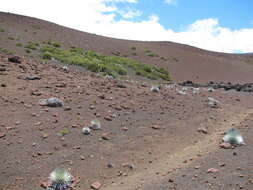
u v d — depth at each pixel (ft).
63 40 168.76
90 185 25.00
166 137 35.04
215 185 24.41
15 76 48.24
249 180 24.88
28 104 37.76
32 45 119.44
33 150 28.63
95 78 59.98
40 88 44.21
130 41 233.35
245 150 30.81
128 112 40.57
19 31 158.92
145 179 26.00
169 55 209.67
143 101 46.14
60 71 60.23
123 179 26.11
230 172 26.32
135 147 31.81
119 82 59.26
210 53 251.19
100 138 32.48
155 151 31.45
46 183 24.47
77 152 29.32
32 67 57.31
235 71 205.46
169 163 28.94
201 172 26.61
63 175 24.64
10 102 37.52
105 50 179.93
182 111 44.45
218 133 36.81
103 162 28.40
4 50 94.73
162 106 45.16
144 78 119.03
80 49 150.71
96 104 41.34
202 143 33.76
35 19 209.46
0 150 27.94
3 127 31.65
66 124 34.17
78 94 44.21
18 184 24.36
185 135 36.06
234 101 56.03
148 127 37.06
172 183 25.03
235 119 42.80
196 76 178.29
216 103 50.21
